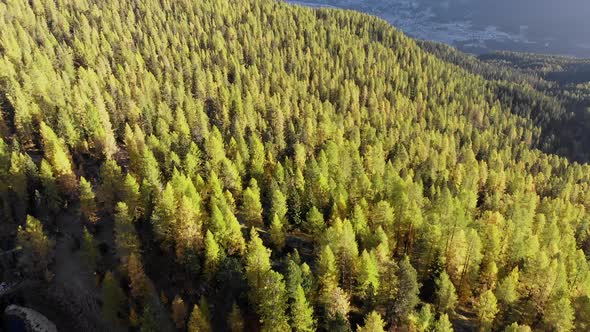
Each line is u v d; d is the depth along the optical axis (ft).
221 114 460.55
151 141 336.29
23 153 329.11
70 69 466.70
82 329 229.66
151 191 269.44
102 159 345.31
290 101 550.36
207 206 277.03
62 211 288.10
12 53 447.01
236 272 210.38
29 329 231.91
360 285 211.20
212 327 205.77
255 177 324.19
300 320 186.60
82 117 363.97
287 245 266.77
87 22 599.57
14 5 580.30
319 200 293.64
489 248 248.52
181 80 526.16
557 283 212.43
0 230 271.90
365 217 269.03
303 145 406.21
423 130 565.94
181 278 235.81
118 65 502.79
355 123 549.13
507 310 214.48
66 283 247.09
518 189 401.90
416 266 243.19
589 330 200.03
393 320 202.08
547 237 286.25
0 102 374.43
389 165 374.22
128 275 226.38
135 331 215.92
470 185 386.11
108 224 280.10
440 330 182.09
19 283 249.34
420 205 292.20
